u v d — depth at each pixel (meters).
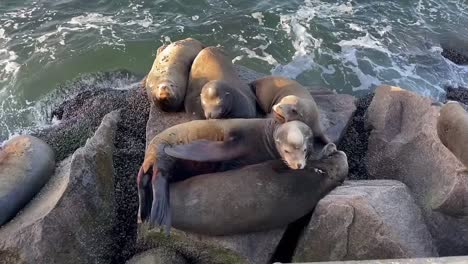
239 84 9.20
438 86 11.29
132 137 9.31
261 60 11.62
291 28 12.24
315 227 7.65
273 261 7.84
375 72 11.52
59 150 9.29
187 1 12.87
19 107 10.76
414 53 11.94
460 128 8.02
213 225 7.60
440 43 12.23
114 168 8.73
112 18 12.41
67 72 11.29
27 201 8.09
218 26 12.22
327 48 11.90
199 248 7.71
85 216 7.93
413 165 8.69
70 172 7.96
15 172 8.11
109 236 8.12
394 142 8.99
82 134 9.51
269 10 12.66
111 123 9.17
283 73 11.41
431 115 8.87
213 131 7.93
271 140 7.83
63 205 7.76
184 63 9.50
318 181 7.77
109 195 8.34
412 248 7.51
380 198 7.78
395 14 12.97
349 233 7.55
